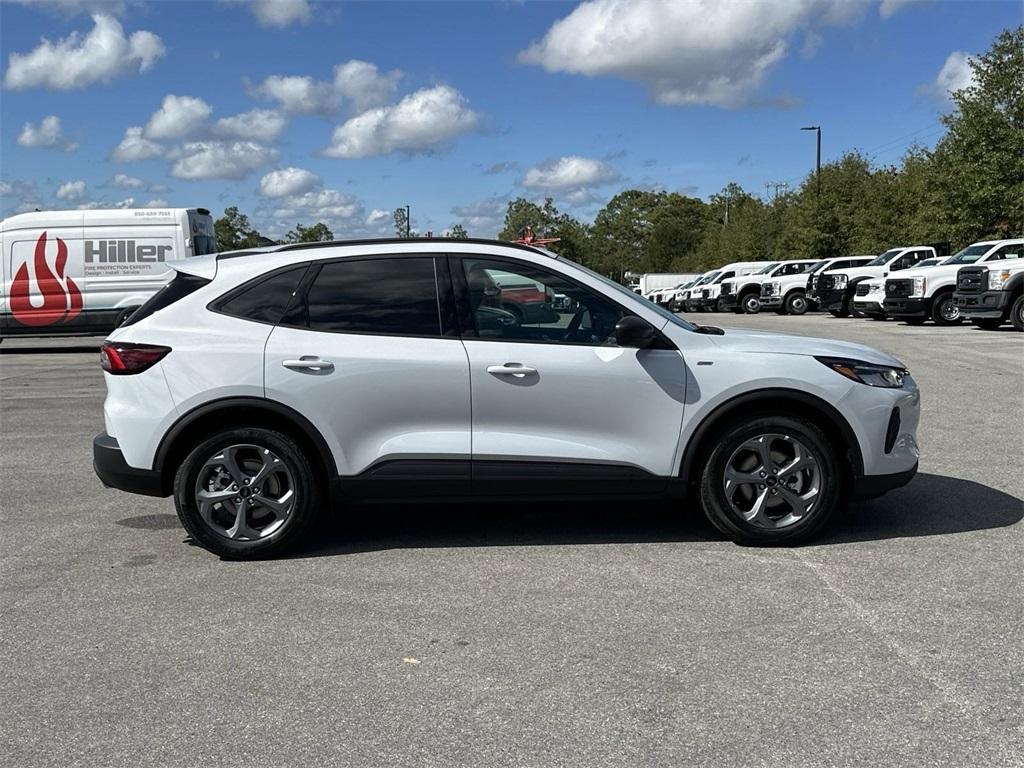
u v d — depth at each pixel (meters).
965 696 3.30
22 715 3.26
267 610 4.23
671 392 4.89
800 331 21.19
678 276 56.50
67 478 7.06
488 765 2.89
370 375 4.82
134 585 4.59
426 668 3.60
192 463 4.85
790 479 4.98
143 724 3.19
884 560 4.79
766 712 3.20
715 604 4.21
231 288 4.98
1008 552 4.89
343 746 3.02
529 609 4.18
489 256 4.99
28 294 17.34
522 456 4.86
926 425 8.62
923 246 29.83
